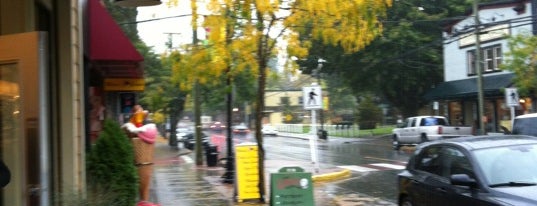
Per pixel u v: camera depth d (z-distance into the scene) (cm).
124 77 1456
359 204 1284
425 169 841
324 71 4638
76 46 761
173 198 1370
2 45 460
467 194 695
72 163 716
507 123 3244
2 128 463
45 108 454
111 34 1017
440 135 2970
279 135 6469
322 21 1120
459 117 3822
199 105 2564
